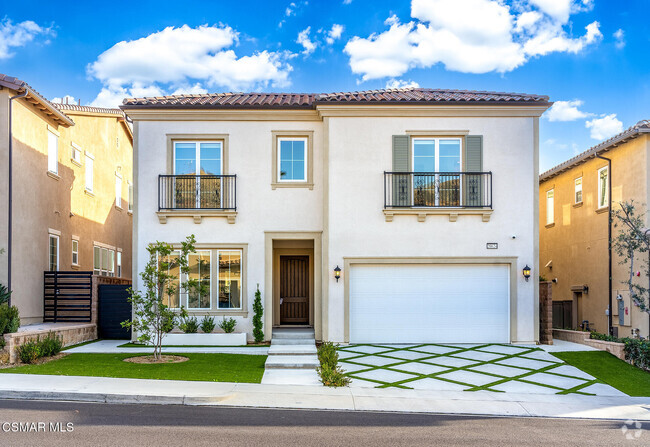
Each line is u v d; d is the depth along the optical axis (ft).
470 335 49.90
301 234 51.37
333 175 50.06
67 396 29.60
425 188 49.73
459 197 49.80
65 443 21.35
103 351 45.24
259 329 49.85
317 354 43.57
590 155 60.03
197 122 51.65
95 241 68.90
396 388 35.19
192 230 51.26
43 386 31.07
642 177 51.72
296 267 57.72
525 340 49.75
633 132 51.31
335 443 22.76
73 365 38.32
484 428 26.53
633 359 43.68
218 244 51.13
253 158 51.70
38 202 53.67
